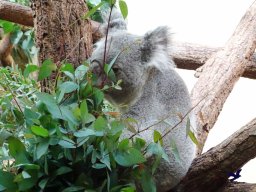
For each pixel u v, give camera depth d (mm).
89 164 3959
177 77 5387
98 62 4805
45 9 4680
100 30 5730
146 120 5137
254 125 4949
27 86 4621
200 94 6199
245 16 7242
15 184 3781
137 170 4090
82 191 3879
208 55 7160
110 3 4344
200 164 5168
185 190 5195
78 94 4113
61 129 3771
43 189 3814
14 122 4039
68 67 4152
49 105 3707
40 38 4727
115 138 3881
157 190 5125
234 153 4977
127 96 5137
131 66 5039
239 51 6707
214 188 5199
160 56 5121
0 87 4801
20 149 3799
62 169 3816
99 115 3998
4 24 8141
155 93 5285
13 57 8898
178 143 5020
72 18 4703
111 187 3998
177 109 5152
